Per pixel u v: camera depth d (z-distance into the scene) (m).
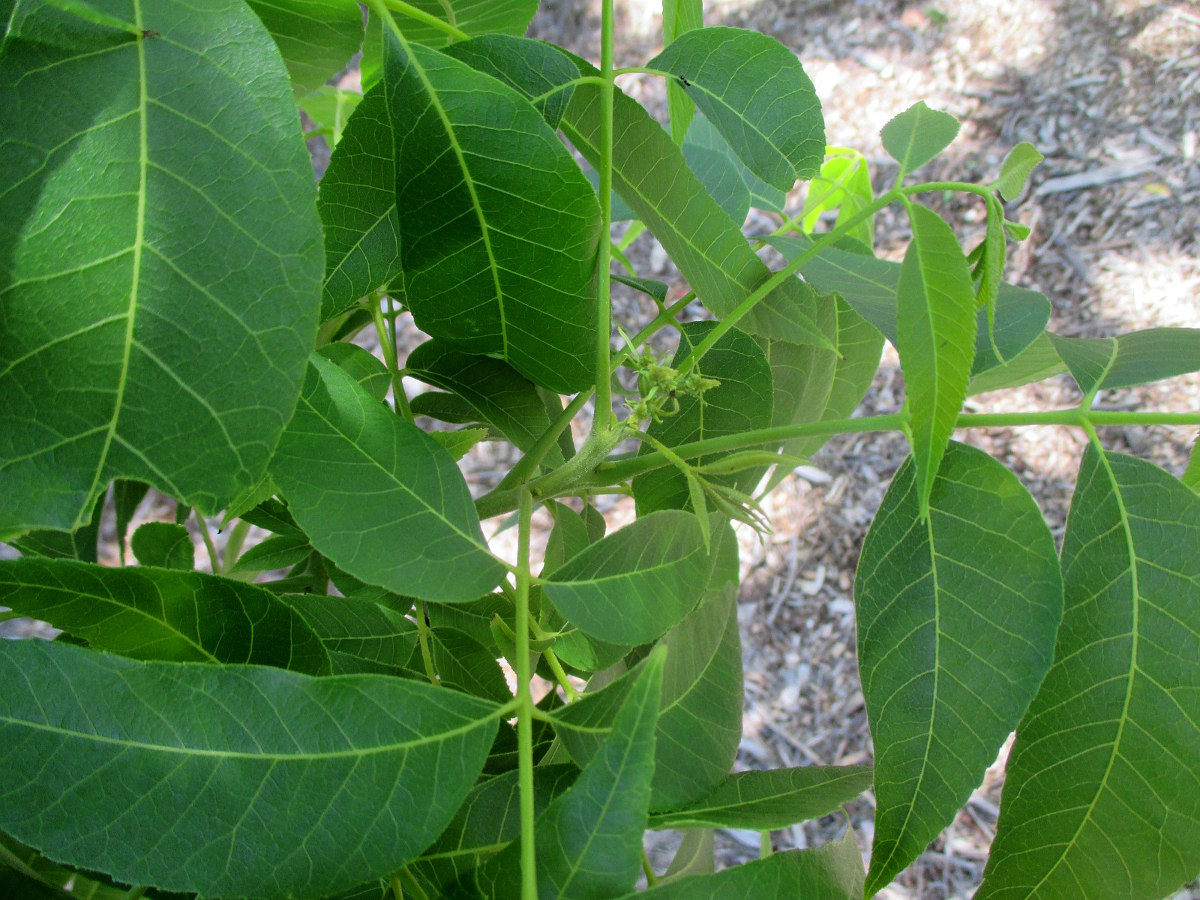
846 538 1.46
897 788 0.28
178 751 0.23
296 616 0.28
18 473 0.20
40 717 0.23
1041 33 1.76
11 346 0.20
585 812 0.23
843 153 0.48
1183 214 1.53
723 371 0.36
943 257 0.25
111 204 0.20
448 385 0.36
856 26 1.84
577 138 0.32
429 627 0.36
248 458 0.20
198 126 0.20
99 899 0.36
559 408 0.41
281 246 0.20
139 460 0.20
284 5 0.29
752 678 1.39
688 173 0.32
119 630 0.27
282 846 0.23
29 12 0.20
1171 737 0.28
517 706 0.25
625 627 0.27
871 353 0.45
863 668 0.29
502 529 0.49
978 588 0.28
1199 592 0.28
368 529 0.26
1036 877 0.28
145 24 0.21
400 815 0.23
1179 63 1.66
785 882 0.24
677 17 0.36
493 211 0.27
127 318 0.20
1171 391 1.42
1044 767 0.28
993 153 1.65
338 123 0.47
